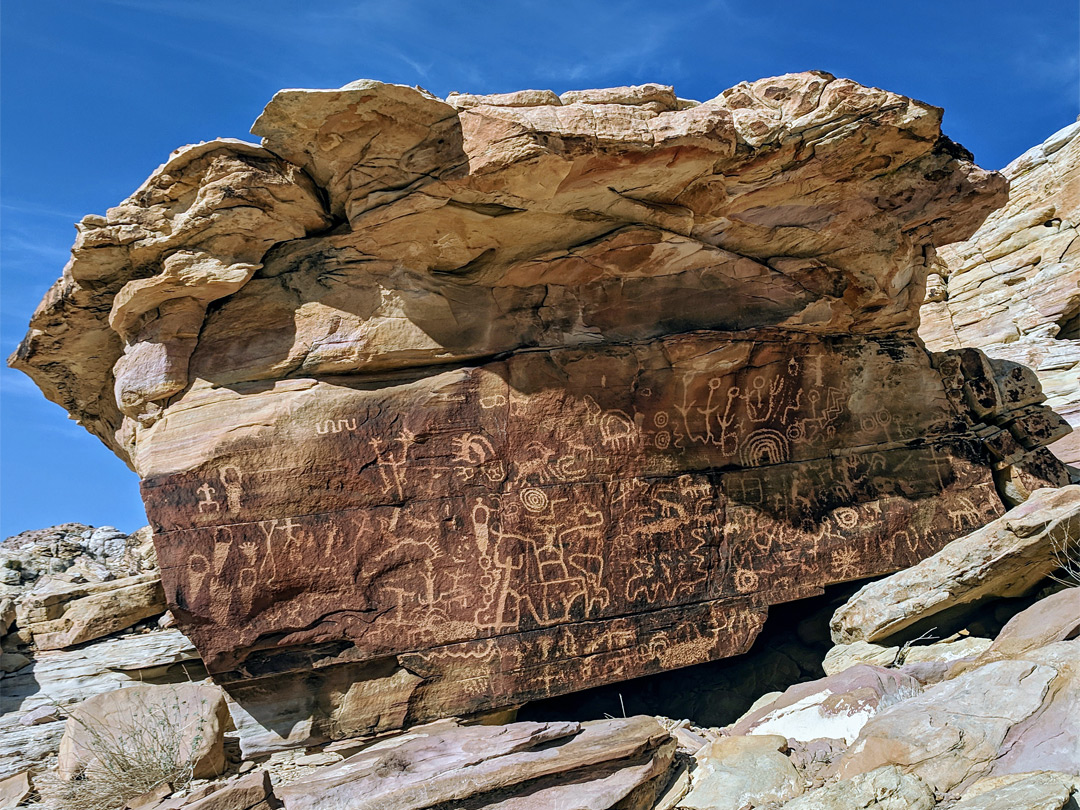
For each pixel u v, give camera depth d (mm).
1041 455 8734
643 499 7266
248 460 6371
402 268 6941
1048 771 4066
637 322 7602
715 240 7625
